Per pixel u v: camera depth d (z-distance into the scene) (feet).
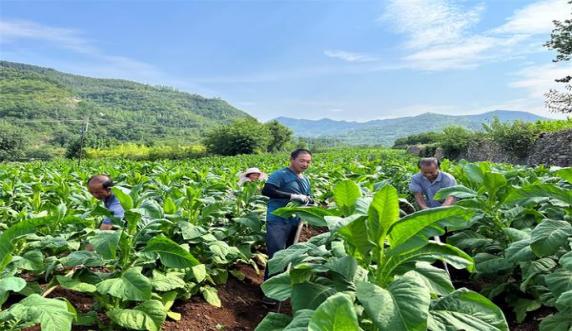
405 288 7.21
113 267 12.66
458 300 8.48
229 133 193.16
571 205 12.96
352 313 5.97
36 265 11.37
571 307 10.63
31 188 26.91
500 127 79.61
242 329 14.39
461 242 15.46
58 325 8.59
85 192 24.22
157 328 11.43
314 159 91.35
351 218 7.93
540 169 27.02
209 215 18.10
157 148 197.06
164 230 14.69
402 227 8.30
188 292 14.85
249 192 20.89
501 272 15.02
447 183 20.11
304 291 8.84
